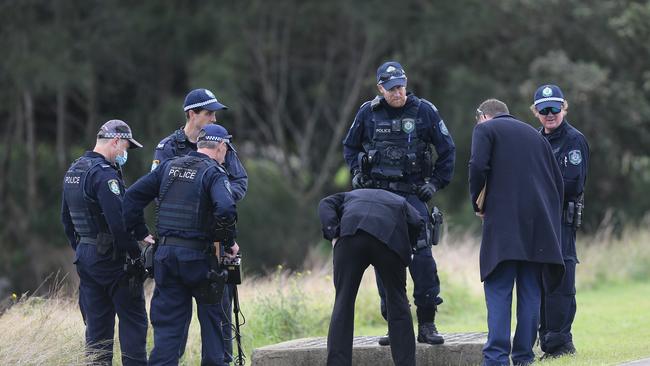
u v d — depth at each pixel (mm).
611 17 101500
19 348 29562
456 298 51688
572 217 32156
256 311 42688
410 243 28375
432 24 105312
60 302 37344
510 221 28406
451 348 31406
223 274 28250
